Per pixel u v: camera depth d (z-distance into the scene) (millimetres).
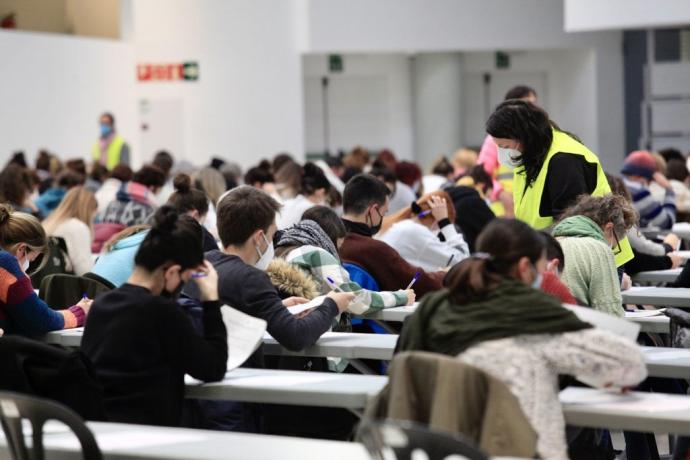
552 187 7035
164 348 4891
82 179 13742
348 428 6152
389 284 7148
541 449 4203
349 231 7422
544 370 4297
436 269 8047
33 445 4215
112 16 25406
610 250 6324
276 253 6840
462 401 4078
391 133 27219
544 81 27391
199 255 4992
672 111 23234
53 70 21219
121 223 11125
